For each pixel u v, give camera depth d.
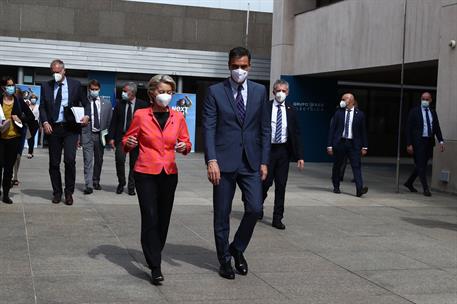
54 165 9.87
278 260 6.96
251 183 6.17
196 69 24.66
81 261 6.54
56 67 9.49
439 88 13.61
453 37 13.20
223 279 6.11
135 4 25.20
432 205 11.53
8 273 5.98
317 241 8.01
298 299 5.56
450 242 8.20
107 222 8.62
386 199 12.12
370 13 16.59
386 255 7.35
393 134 26.45
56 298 5.30
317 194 12.53
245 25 26.23
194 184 13.56
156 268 5.82
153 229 5.89
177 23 25.64
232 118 6.11
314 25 19.47
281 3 20.77
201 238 7.91
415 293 5.86
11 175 9.70
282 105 8.77
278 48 20.98
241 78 6.05
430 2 14.27
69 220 8.64
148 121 6.02
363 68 16.95
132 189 11.33
